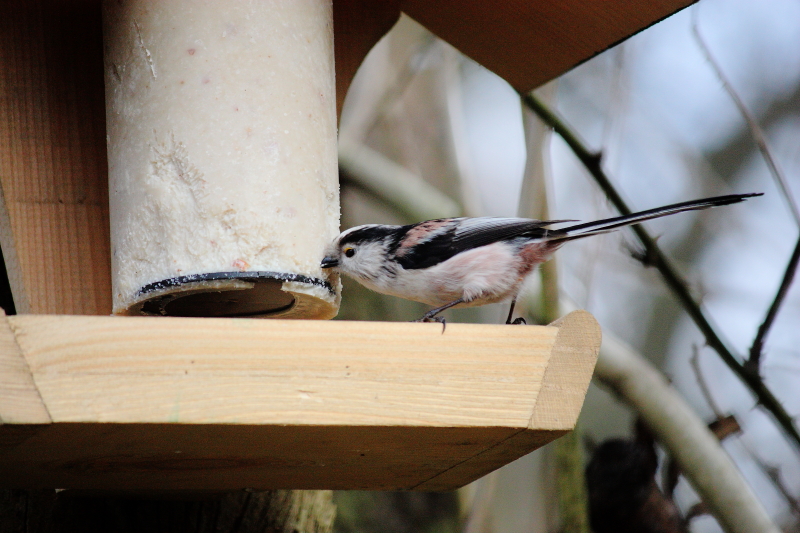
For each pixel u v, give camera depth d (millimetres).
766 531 2914
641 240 2949
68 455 2725
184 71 2762
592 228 2822
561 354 2725
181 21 2766
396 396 2713
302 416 2707
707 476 2922
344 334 2715
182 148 2758
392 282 2822
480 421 2715
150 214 2760
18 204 2801
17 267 2799
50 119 2811
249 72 2764
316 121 2775
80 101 2814
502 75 2910
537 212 2945
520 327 2725
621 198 2953
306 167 2768
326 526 2846
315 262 2766
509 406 2719
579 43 2869
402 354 2717
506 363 2721
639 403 2930
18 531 2803
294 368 2709
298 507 2840
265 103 2764
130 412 2697
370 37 2867
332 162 2785
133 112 2768
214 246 2752
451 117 3133
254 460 2744
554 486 2934
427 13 2877
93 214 2809
